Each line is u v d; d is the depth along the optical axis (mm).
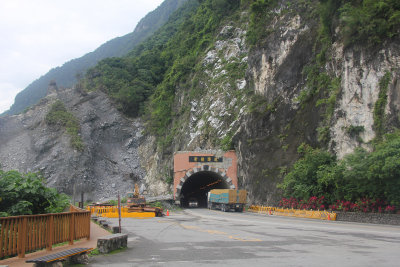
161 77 100500
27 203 15844
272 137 47719
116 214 39469
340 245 14398
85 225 15391
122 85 95875
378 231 20609
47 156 77625
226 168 54969
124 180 77438
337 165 32969
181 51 88000
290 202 39625
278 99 48281
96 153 81562
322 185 34969
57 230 12711
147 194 71125
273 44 50875
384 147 27734
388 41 31953
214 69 71688
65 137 79938
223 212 47531
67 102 92812
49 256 9391
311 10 47219
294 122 44656
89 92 93812
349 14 35000
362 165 28094
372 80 32688
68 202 22906
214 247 14000
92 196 71000
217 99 65062
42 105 95250
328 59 40438
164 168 71188
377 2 33000
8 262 10070
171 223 28141
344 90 35531
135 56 118812
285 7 51625
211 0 87625
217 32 78938
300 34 47031
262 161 48094
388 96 31000
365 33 33500
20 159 78312
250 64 56500
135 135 87750
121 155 84062
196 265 10094
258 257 11469
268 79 51000
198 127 65875
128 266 10078
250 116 51875
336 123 35906
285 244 14812
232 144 55750
